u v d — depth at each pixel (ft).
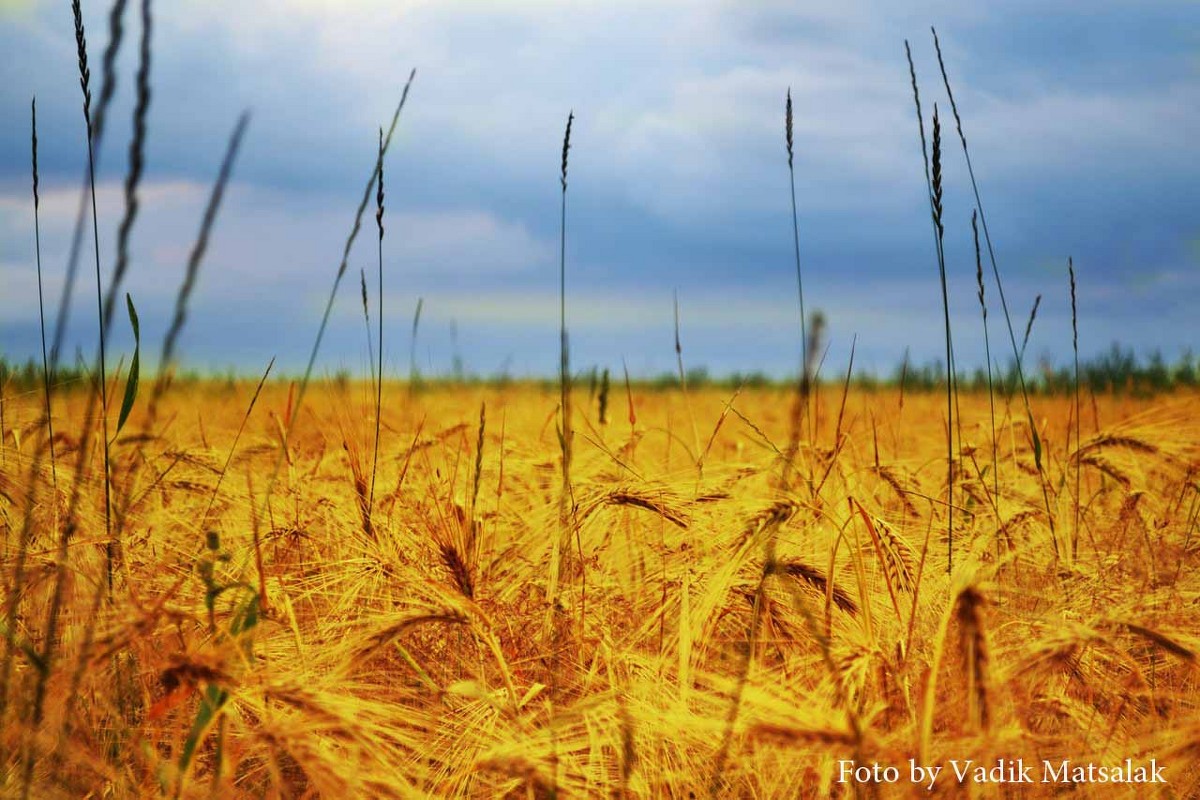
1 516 4.59
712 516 4.79
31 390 4.99
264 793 4.12
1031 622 4.37
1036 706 4.14
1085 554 5.39
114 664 4.24
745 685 3.88
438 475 5.61
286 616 4.44
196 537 5.07
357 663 4.09
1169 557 5.38
